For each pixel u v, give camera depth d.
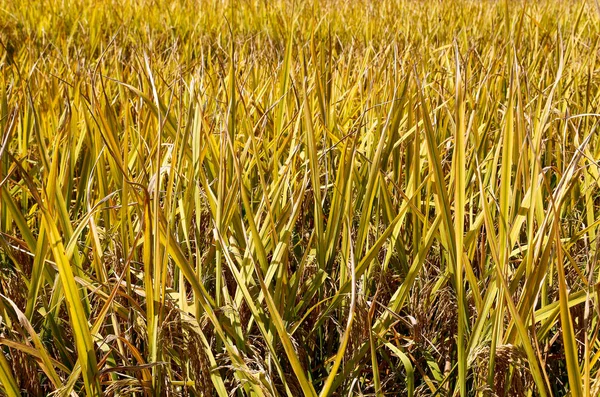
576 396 1.17
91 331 1.38
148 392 1.46
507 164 1.51
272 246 1.77
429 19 7.08
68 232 1.64
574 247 2.05
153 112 1.95
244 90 2.73
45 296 1.68
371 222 2.22
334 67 3.18
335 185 1.78
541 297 1.69
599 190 2.36
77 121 2.30
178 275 1.79
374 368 1.45
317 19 6.62
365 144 2.53
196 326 1.51
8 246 1.70
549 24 6.24
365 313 1.65
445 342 1.84
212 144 1.95
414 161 1.94
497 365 1.52
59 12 7.15
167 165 1.87
